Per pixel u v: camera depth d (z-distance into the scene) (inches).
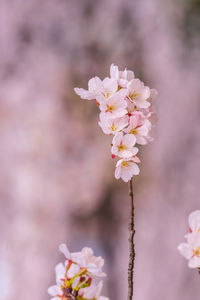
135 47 207.3
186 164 204.7
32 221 188.4
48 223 188.9
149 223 202.1
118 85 42.6
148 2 202.2
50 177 189.3
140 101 42.3
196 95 205.6
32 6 197.6
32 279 187.8
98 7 202.7
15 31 196.9
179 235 200.5
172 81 207.5
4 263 189.3
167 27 188.4
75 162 192.5
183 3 161.5
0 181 189.9
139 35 205.5
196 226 41.5
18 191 189.2
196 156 205.9
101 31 203.0
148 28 203.3
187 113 207.0
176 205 203.5
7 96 192.5
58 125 191.3
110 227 199.5
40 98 193.5
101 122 42.1
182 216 201.6
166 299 195.2
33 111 191.9
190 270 196.5
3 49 197.0
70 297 41.6
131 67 208.7
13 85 194.5
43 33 198.2
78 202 191.6
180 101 207.9
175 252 198.5
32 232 188.4
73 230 191.3
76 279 41.9
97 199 194.7
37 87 194.2
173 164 204.8
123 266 199.6
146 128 42.4
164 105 208.8
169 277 196.5
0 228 190.1
